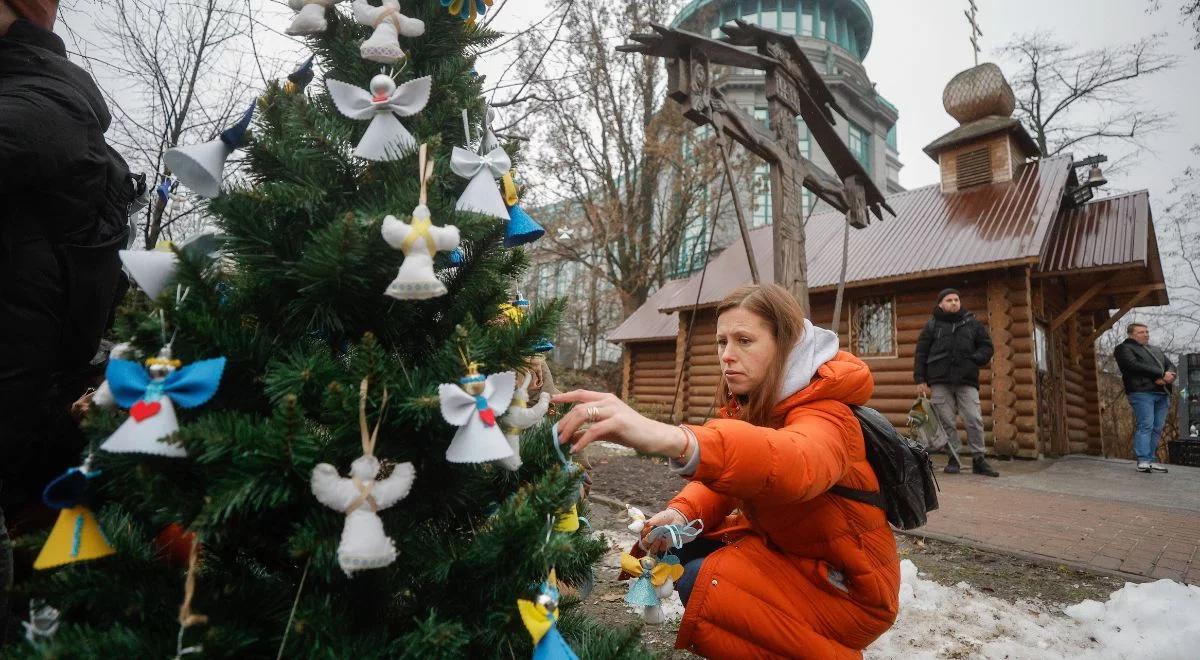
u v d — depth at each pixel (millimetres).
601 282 23078
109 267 1770
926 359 7453
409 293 1077
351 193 1358
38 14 1679
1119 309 12023
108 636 1004
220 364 1060
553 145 18859
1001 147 11656
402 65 1396
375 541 1006
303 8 1396
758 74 27031
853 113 35031
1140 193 10523
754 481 1303
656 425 1267
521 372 1367
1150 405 7789
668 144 19266
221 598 1149
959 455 9078
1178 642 2559
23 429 1536
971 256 9562
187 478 1123
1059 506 5293
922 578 3471
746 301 1708
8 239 1479
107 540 1153
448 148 1495
